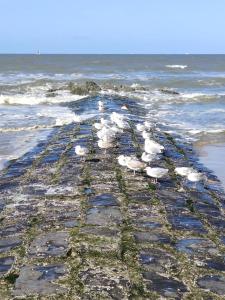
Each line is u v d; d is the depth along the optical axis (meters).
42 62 102.19
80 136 17.31
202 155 15.70
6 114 26.03
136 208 9.32
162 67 86.50
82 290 6.02
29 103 32.53
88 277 6.36
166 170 11.12
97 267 6.65
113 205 9.45
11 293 5.95
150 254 7.16
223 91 42.78
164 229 8.29
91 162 13.01
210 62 118.94
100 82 47.66
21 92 38.31
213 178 12.52
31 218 8.76
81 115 23.75
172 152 15.26
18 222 8.57
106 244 7.45
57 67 80.06
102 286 6.12
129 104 29.92
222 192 11.35
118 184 10.90
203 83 50.19
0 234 8.03
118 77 56.72
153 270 6.63
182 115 25.98
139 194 10.23
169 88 45.56
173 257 7.11
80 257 6.95
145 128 17.97
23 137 18.81
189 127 21.45
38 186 10.99
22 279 6.34
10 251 7.28
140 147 15.15
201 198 10.48
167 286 6.19
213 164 14.45
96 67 81.75
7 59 121.56
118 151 14.41
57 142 16.66
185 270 6.69
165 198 10.10
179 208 9.56
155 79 53.31
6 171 12.79
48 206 9.43
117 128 16.58
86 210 9.12
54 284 6.19
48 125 21.66
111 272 6.51
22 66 81.88
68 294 5.92
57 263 6.80
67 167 12.65
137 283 6.23
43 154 14.80
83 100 31.44
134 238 7.75
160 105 31.66
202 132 20.00
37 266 6.72
